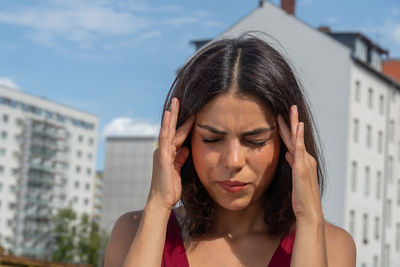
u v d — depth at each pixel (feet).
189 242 5.71
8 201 277.85
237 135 5.23
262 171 5.33
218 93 5.16
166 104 5.86
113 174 256.32
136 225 5.93
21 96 282.77
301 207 5.28
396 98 140.56
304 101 5.71
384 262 134.51
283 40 114.73
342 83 117.39
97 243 225.35
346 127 117.70
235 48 5.33
